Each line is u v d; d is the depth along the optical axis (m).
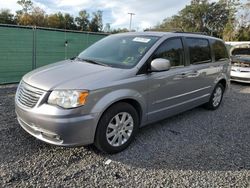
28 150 3.34
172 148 3.70
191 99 4.79
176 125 4.68
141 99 3.62
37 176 2.80
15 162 3.04
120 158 3.33
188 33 4.80
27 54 8.38
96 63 3.80
